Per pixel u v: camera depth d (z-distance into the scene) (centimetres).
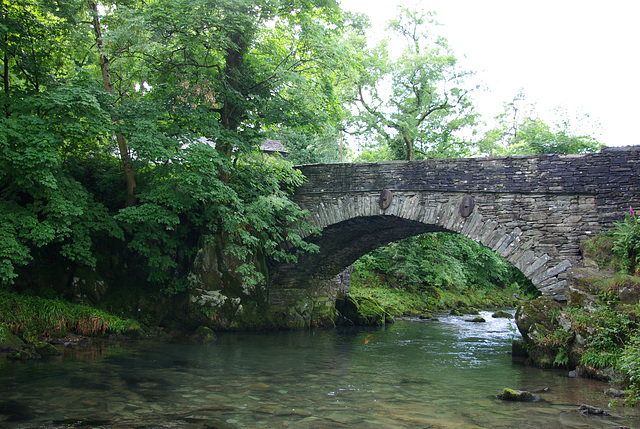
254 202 1546
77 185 1345
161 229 1523
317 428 647
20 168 1152
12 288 1362
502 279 3728
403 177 1542
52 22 1472
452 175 1455
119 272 1595
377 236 1909
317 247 1667
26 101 1200
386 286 2952
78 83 1290
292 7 1578
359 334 1794
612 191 1271
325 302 2155
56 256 1488
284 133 3500
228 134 1564
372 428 651
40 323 1232
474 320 2323
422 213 1498
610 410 752
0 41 1263
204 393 830
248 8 1472
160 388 855
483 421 691
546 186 1333
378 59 2561
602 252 1207
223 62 1567
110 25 1492
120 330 1404
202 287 1638
